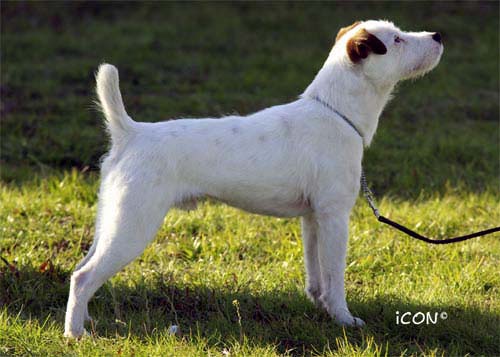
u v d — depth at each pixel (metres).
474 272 8.09
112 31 18.55
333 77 7.02
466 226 9.56
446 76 16.38
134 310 7.32
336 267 6.98
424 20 19.53
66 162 11.76
